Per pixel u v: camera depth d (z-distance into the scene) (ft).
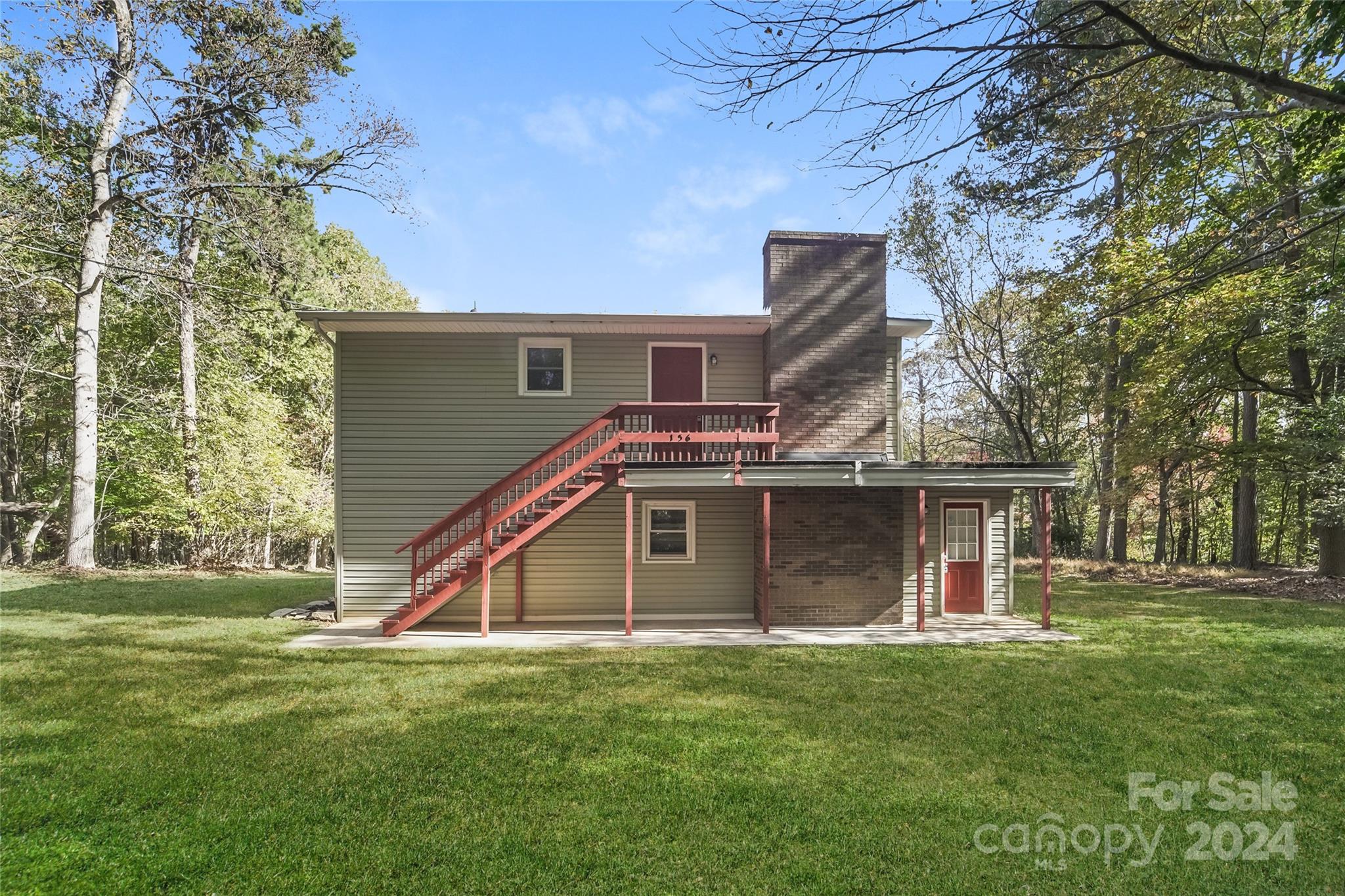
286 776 14.62
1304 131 20.61
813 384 35.99
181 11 48.52
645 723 18.25
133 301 55.88
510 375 36.45
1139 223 29.78
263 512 64.03
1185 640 29.99
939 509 36.63
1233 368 50.88
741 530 37.32
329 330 35.50
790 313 36.17
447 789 13.99
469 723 18.17
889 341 38.81
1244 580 50.67
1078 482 84.79
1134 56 17.48
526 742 16.76
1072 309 43.32
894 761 15.62
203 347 59.62
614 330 36.01
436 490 35.88
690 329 36.14
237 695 20.76
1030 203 19.53
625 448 35.53
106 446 54.29
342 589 35.17
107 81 47.01
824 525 34.76
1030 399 74.28
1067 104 17.61
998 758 15.88
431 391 36.06
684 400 37.37
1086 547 93.20
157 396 54.34
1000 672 24.30
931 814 13.04
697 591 36.96
